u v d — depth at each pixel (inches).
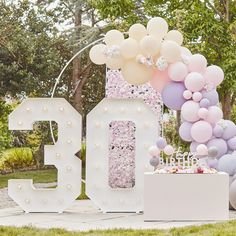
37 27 901.2
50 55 872.9
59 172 437.4
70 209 462.6
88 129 436.8
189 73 421.7
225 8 748.6
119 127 498.3
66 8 950.4
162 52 412.2
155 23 421.1
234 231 323.0
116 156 498.9
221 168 421.4
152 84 432.5
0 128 841.5
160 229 345.1
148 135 437.7
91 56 431.8
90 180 435.2
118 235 321.4
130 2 719.7
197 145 423.5
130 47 410.9
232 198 420.8
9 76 846.5
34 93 922.7
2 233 324.2
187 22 674.2
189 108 414.9
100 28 834.2
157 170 410.6
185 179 393.4
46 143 953.5
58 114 437.7
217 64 706.2
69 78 976.3
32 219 403.5
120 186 498.0
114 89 499.2
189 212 391.9
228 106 756.6
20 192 438.6
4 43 825.5
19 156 919.0
